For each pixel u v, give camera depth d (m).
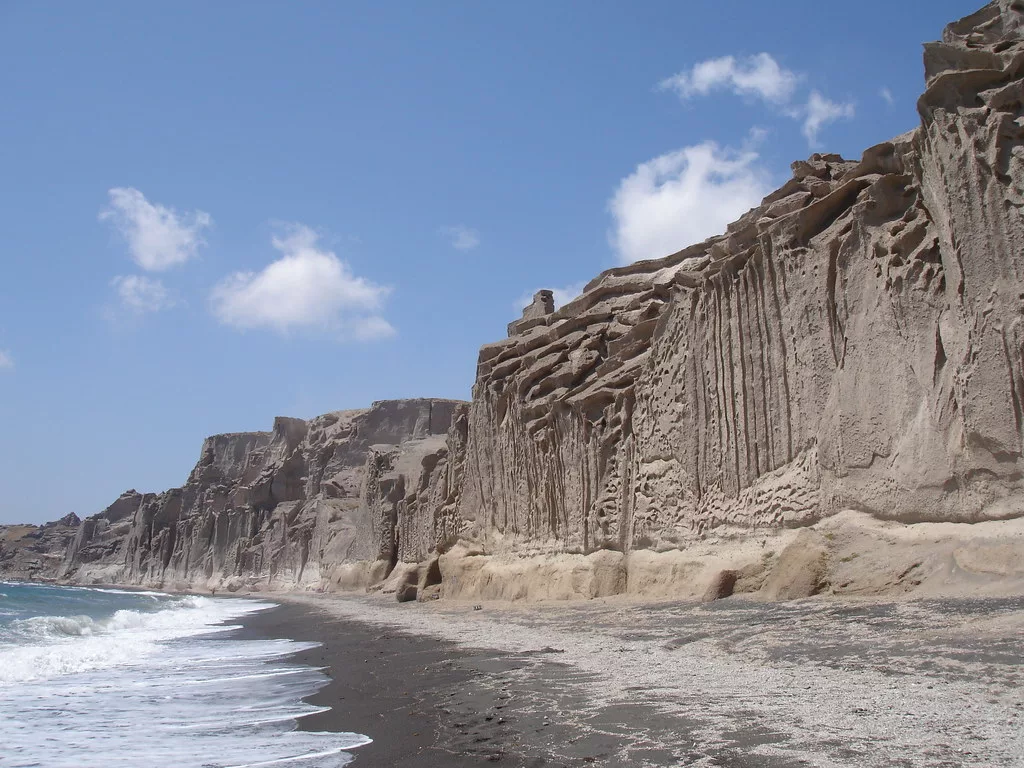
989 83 14.56
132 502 137.50
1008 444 13.12
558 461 28.33
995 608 10.98
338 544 71.12
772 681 9.62
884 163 18.17
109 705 13.04
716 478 20.39
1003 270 13.41
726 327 20.34
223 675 16.53
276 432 105.06
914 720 7.16
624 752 7.36
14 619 32.25
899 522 15.05
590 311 32.06
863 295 16.67
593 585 24.31
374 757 8.41
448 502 40.25
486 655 15.47
